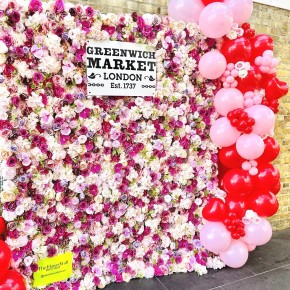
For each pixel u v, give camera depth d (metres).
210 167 2.86
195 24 2.64
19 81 2.10
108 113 2.45
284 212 3.90
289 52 3.74
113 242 2.60
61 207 2.35
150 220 2.71
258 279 2.77
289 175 3.89
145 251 2.73
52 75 2.21
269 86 2.69
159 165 2.66
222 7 2.45
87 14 2.26
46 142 2.24
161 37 2.53
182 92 2.68
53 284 2.37
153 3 2.98
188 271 2.85
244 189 2.63
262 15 3.52
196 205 2.88
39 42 2.13
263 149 2.56
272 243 3.50
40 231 2.29
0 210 2.43
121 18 2.38
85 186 2.41
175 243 2.83
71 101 2.27
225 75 2.63
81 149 2.35
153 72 2.55
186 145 2.74
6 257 1.96
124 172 2.55
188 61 2.65
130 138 2.54
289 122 3.81
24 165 2.17
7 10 2.01
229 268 2.94
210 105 2.80
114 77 2.41
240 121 2.50
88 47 2.30
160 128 2.63
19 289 2.03
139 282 2.67
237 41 2.57
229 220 2.66
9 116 2.09
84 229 2.46
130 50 2.44
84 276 2.49
